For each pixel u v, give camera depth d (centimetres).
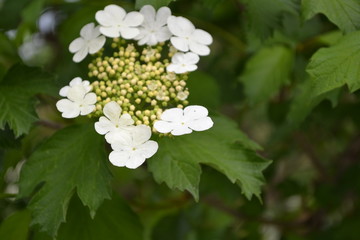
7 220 59
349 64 51
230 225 86
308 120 70
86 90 52
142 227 58
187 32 54
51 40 86
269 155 77
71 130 55
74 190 53
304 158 100
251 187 53
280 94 73
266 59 65
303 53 65
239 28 74
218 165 53
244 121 91
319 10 53
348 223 75
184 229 77
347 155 79
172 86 54
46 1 72
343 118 76
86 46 55
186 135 54
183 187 52
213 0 56
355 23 53
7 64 64
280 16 56
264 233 88
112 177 53
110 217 58
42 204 53
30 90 56
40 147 54
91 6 66
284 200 86
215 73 77
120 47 55
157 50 55
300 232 78
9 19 71
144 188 83
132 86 53
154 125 51
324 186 76
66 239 57
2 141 56
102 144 54
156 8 52
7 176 64
